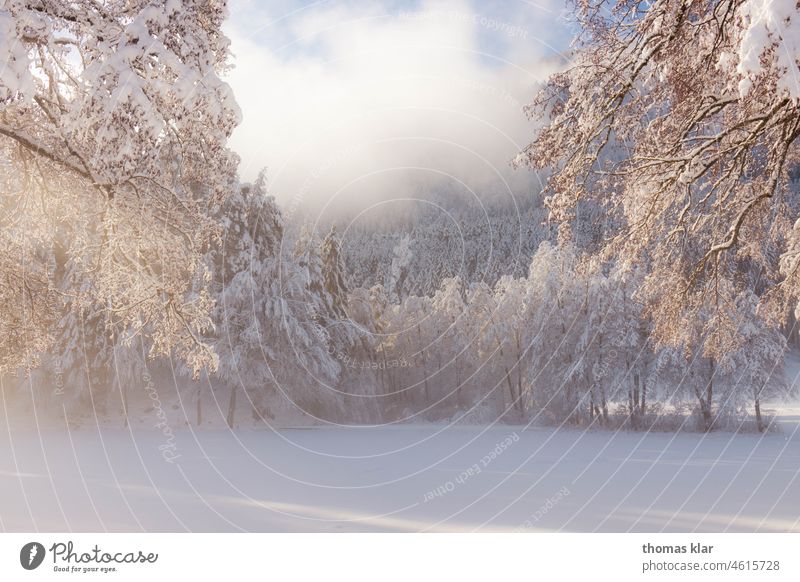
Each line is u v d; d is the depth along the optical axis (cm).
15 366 1010
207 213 834
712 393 3288
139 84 667
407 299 4897
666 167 705
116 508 1341
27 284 989
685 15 626
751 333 3075
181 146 741
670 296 798
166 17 682
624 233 735
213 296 3528
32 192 926
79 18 711
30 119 805
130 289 861
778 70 436
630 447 2652
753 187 752
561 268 3728
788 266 736
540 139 718
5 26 636
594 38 705
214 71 711
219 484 1736
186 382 3809
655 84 708
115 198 791
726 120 711
